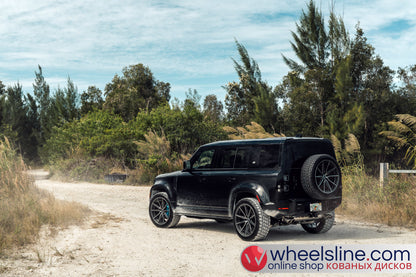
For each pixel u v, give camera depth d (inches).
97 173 1076.5
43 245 305.9
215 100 2137.1
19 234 323.3
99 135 1218.0
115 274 231.3
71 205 458.9
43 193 549.0
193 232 365.4
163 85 2439.7
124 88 2235.5
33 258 267.7
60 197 652.7
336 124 1128.2
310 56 1384.1
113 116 1598.2
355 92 1256.8
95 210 499.5
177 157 1026.1
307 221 330.3
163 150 1028.5
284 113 1338.6
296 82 1392.7
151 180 933.8
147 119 1186.0
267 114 1334.9
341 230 367.6
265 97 1354.6
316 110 1248.2
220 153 359.3
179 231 370.6
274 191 310.5
